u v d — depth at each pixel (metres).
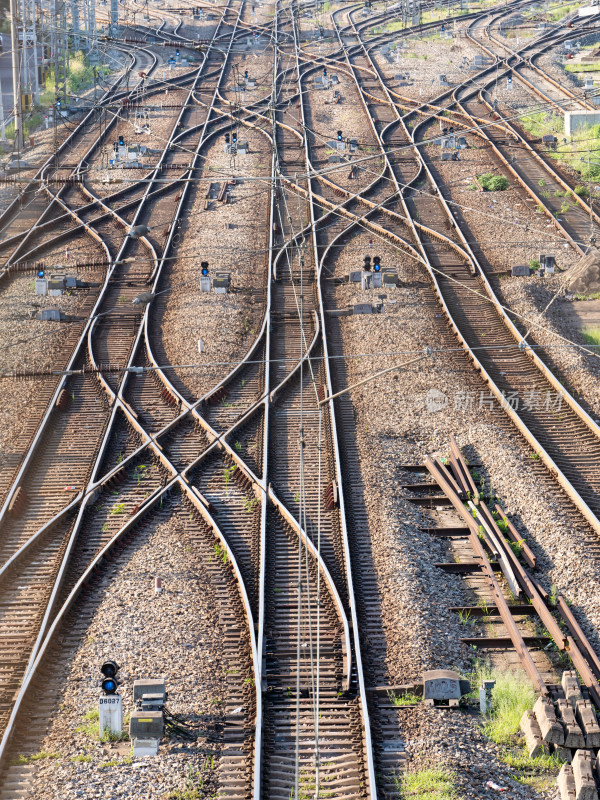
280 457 81.88
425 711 53.62
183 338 103.69
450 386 91.88
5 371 96.44
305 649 58.97
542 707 52.16
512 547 69.31
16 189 156.25
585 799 46.53
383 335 102.50
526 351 98.69
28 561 68.75
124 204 150.38
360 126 190.88
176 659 57.97
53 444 84.69
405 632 59.91
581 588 64.00
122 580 66.00
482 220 139.00
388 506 73.88
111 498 76.69
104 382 93.50
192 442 84.94
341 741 51.88
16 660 58.31
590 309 112.81
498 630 62.12
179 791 48.00
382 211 143.62
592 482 77.44
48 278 118.81
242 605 63.00
